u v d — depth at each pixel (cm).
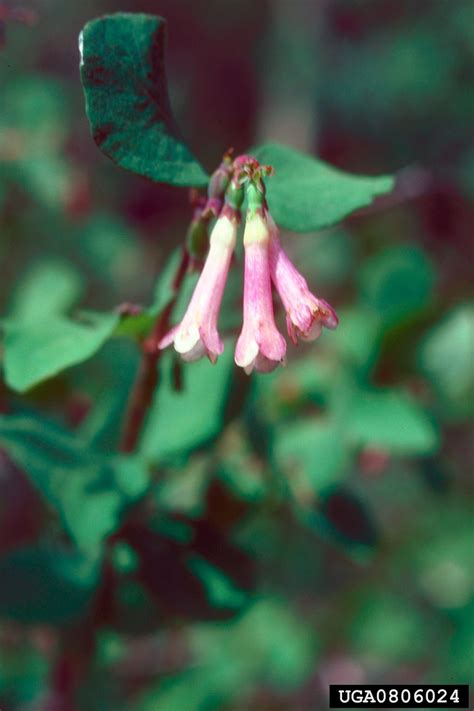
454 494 36
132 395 20
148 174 18
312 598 34
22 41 51
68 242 34
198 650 31
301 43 67
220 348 18
